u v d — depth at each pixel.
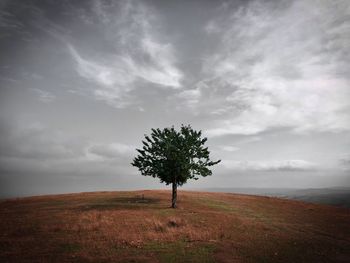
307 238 25.09
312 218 38.53
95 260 16.47
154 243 21.12
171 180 41.16
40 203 48.06
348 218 40.19
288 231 28.20
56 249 18.84
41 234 23.28
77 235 22.97
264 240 23.47
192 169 41.16
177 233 24.41
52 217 31.06
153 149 41.75
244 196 66.19
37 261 16.17
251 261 17.45
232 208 44.16
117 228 25.56
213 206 45.09
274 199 62.69
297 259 18.23
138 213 33.69
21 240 21.25
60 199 54.09
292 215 40.53
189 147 41.06
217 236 23.91
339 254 20.06
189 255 18.23
